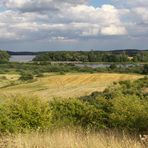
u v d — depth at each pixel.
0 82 121.81
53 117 17.39
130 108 14.95
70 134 8.99
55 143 7.70
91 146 7.22
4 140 7.75
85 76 106.88
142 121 13.82
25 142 7.79
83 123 17.62
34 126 14.88
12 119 14.37
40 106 15.58
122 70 142.75
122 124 14.60
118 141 7.58
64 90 89.94
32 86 104.31
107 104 18.23
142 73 132.38
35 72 152.75
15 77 136.50
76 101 18.83
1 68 177.50
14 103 15.23
